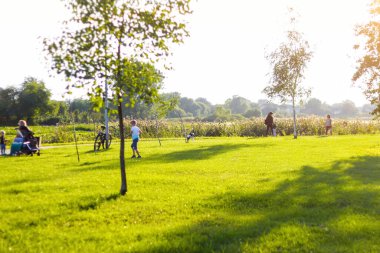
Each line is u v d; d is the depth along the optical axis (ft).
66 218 23.62
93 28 27.45
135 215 24.38
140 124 142.72
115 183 35.29
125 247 18.31
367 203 26.61
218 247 18.49
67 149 80.59
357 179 36.04
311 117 157.79
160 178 37.58
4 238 20.02
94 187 33.40
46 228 21.66
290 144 79.56
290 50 107.76
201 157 57.62
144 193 30.55
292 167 44.86
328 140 89.66
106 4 27.20
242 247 18.20
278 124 150.30
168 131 144.46
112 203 27.32
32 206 26.45
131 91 28.78
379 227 21.15
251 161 51.49
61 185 34.06
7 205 26.73
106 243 19.01
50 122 229.86
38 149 66.39
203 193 30.73
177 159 55.16
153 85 30.86
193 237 19.75
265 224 21.98
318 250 17.84
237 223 22.35
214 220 23.13
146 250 17.92
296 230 20.53
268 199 28.09
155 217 23.99
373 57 71.82
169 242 18.92
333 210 24.95
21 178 38.55
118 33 28.04
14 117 305.73
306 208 25.58
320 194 29.25
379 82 73.15
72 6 27.09
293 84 106.42
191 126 150.20
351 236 19.84
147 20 28.25
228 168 44.70
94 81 27.91
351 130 150.41
